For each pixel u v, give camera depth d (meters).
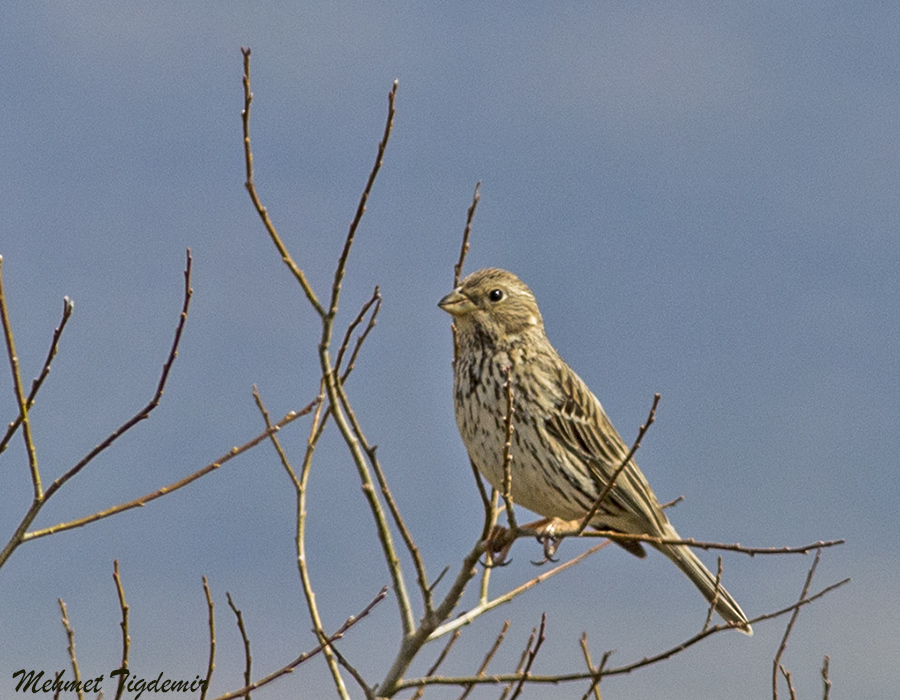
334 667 9.03
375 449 8.77
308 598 9.11
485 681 8.77
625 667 8.60
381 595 9.27
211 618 8.77
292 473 9.38
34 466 8.14
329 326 8.21
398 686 8.86
